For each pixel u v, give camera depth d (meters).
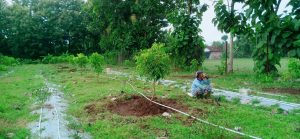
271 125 8.07
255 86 14.60
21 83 18.36
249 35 17.77
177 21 25.72
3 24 50.50
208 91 11.59
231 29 18.75
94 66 19.83
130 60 38.53
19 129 8.36
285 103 10.56
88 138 7.57
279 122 8.23
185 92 13.42
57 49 51.69
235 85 15.18
